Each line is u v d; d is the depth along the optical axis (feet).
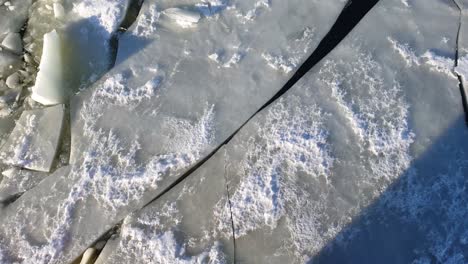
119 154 11.47
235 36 12.07
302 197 11.00
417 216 10.78
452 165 11.00
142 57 12.11
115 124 11.71
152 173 11.32
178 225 11.07
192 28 12.21
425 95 11.41
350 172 11.07
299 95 11.62
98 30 12.20
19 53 12.21
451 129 11.19
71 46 12.14
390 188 10.91
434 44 11.69
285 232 10.85
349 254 10.66
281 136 11.35
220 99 11.71
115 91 11.89
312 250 10.71
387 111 11.32
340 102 11.46
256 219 10.95
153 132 11.60
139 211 11.21
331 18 12.00
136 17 12.36
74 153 11.57
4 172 11.56
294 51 11.85
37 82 11.62
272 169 11.20
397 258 10.59
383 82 11.51
